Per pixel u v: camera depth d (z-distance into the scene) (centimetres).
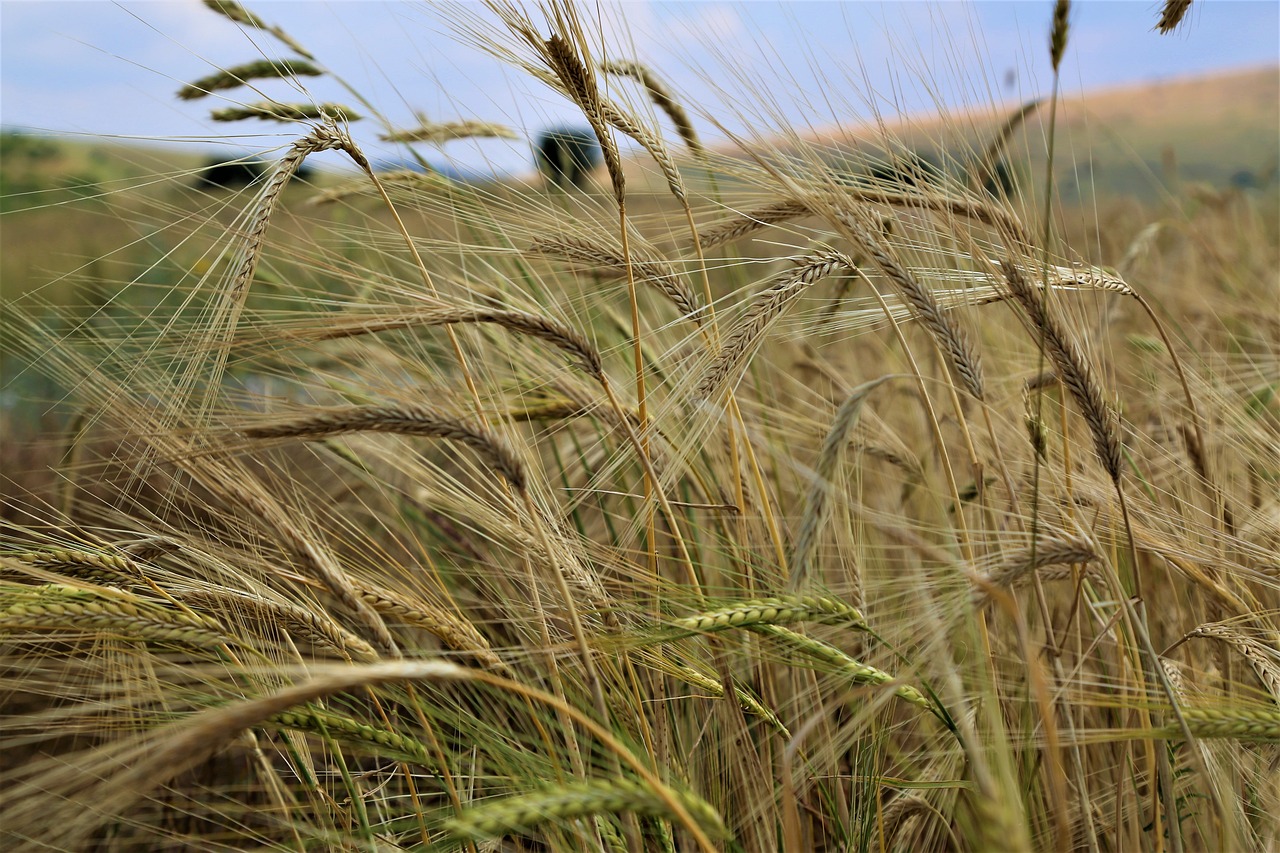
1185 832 52
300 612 47
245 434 43
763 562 55
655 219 57
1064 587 60
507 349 58
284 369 49
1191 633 49
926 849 52
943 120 52
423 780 57
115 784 38
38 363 48
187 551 49
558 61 49
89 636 46
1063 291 52
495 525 51
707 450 60
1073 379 48
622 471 61
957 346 49
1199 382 60
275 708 38
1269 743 47
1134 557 48
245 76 56
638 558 60
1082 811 50
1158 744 47
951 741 50
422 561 61
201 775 59
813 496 43
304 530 49
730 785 52
